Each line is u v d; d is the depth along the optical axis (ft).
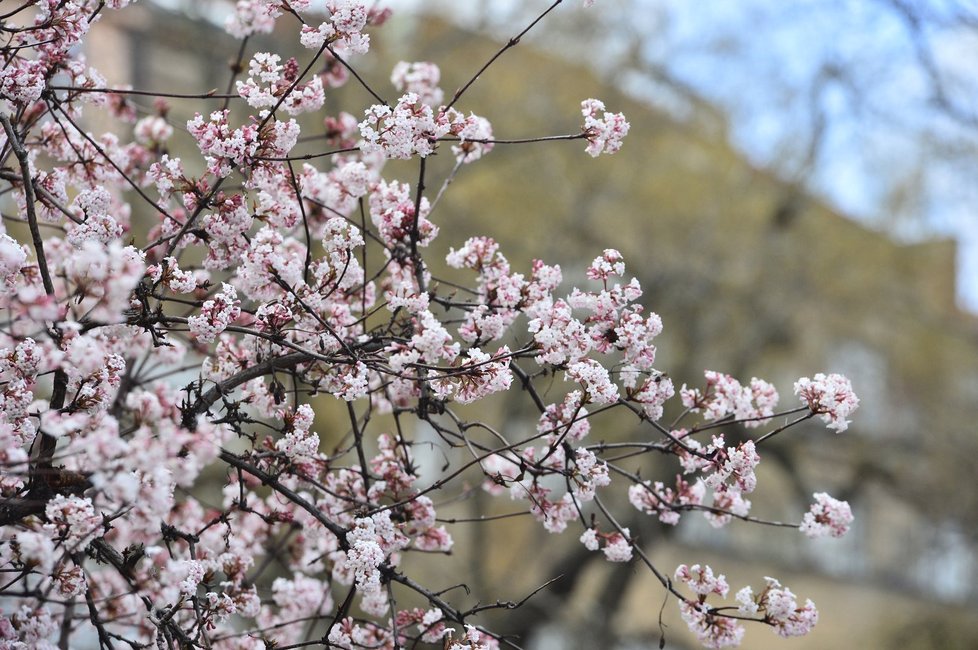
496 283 13.42
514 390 39.68
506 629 41.14
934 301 50.42
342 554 14.21
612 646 42.75
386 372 12.03
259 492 18.24
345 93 36.91
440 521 13.71
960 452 48.03
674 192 47.93
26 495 11.34
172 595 11.40
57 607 14.84
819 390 12.34
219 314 11.77
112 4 12.90
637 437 40.70
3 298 10.65
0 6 23.31
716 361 45.24
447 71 44.75
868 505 61.87
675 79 47.39
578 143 45.91
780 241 46.78
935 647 54.70
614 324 12.24
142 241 26.73
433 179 34.47
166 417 9.14
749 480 12.26
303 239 15.75
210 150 11.67
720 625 12.30
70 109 13.47
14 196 13.61
